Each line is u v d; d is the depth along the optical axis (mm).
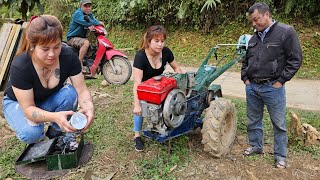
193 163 3270
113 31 10930
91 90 5559
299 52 2920
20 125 2762
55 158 3020
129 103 4863
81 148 3350
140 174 3086
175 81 3107
